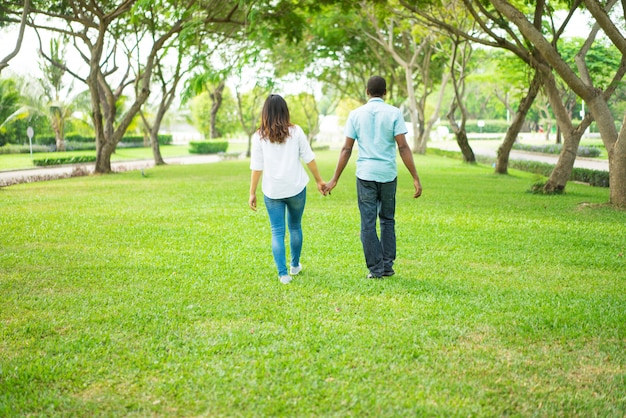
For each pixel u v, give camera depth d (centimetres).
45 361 325
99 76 2250
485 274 523
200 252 624
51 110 4156
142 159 3803
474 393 285
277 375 304
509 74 3075
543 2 1149
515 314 404
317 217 874
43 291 472
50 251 633
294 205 496
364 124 492
